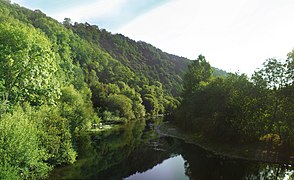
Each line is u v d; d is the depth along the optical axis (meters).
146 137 53.66
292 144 36.66
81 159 32.66
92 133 54.56
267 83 41.59
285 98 38.72
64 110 35.56
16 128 21.02
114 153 38.28
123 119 81.12
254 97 41.91
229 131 42.41
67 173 26.36
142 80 141.75
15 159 20.31
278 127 39.00
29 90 30.23
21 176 21.08
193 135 53.53
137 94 108.44
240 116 42.31
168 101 131.25
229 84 48.53
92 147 40.72
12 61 27.39
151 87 130.38
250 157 36.91
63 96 49.06
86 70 103.44
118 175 28.17
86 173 27.14
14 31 29.08
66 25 180.50
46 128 26.70
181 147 44.50
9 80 28.61
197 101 56.69
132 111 95.12
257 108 41.19
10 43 28.72
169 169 31.66
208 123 50.25
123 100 87.12
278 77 40.62
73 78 78.88
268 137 40.50
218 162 35.09
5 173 17.95
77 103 49.34
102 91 89.12
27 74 28.84
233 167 32.59
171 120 84.50
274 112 39.91
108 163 32.56
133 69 168.50
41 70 30.16
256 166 32.97
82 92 73.75
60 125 28.69
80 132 49.41
